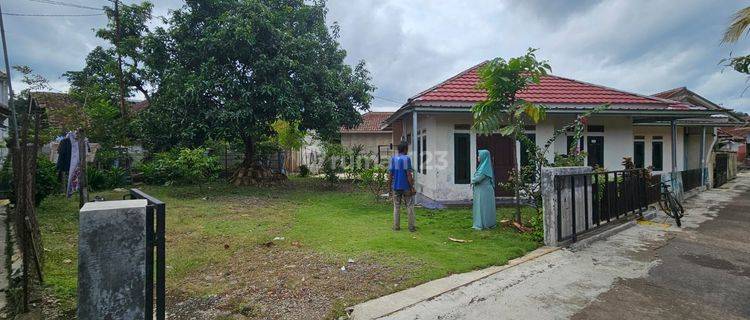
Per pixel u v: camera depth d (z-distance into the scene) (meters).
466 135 10.62
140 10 17.33
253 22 12.04
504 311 3.61
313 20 15.31
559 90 11.54
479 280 4.33
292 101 12.42
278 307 3.58
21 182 3.60
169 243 5.86
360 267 4.66
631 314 3.60
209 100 12.56
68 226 6.81
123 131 15.01
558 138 11.07
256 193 12.41
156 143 14.40
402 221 7.67
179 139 13.21
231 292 3.94
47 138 12.70
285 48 12.66
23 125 3.70
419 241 5.91
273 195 12.00
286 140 17.81
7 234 5.49
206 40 11.89
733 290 4.23
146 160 16.48
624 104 10.66
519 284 4.27
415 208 9.39
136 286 2.31
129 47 15.80
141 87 18.92
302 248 5.56
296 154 25.38
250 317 3.38
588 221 6.46
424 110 9.58
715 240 6.50
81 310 2.18
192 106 12.09
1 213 7.46
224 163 18.53
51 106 16.73
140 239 2.32
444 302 3.74
